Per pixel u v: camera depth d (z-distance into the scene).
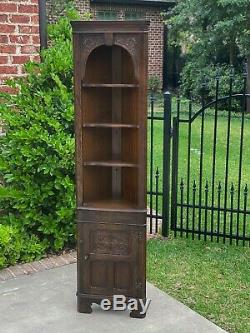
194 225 4.45
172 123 4.31
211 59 14.51
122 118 3.02
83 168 2.89
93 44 2.66
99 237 2.90
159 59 18.25
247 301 3.20
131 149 2.97
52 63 3.94
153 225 4.71
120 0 16.88
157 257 3.92
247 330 2.84
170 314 2.99
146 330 2.82
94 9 16.77
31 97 3.93
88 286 2.97
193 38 15.21
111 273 2.94
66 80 4.01
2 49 3.89
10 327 2.85
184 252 4.04
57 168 3.76
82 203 2.90
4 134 4.04
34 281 3.45
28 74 4.02
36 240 3.87
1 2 3.81
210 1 13.03
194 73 14.34
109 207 2.90
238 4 12.28
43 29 4.19
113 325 2.88
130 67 2.91
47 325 2.87
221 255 3.98
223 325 2.90
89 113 2.90
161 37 18.11
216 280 3.50
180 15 14.73
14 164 3.83
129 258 2.89
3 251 3.64
